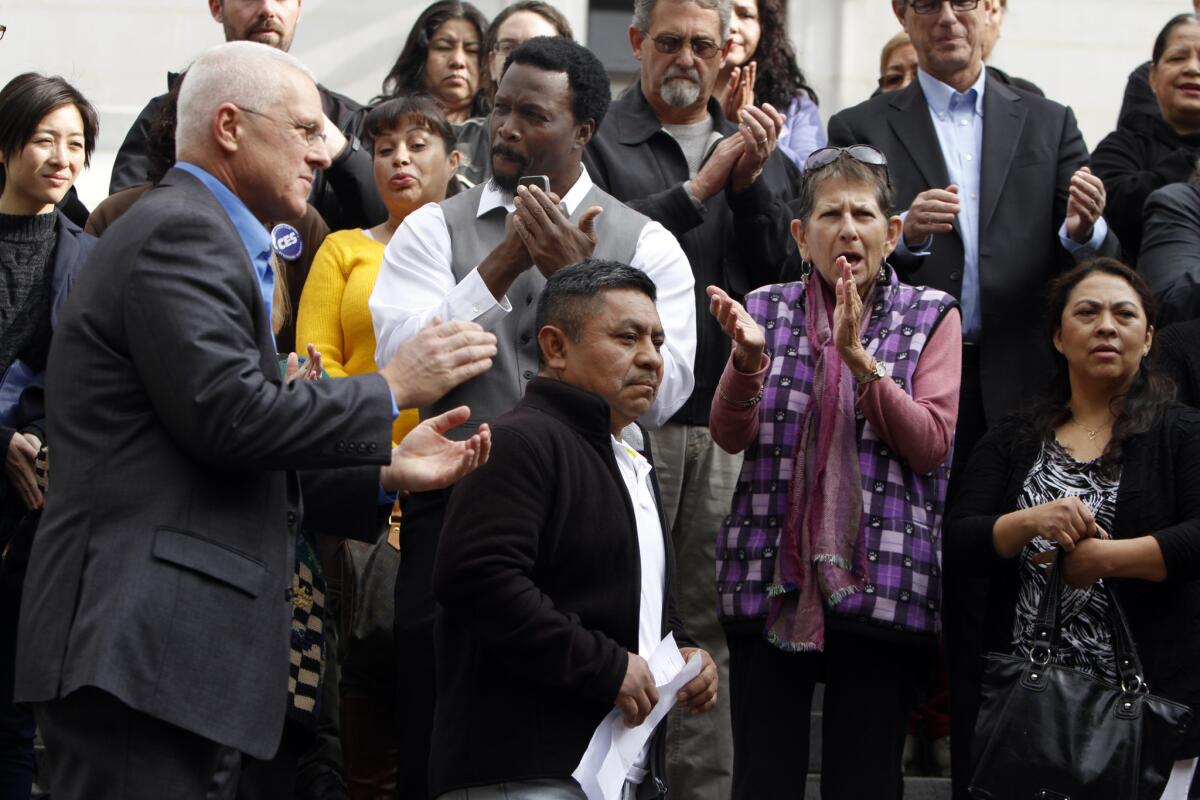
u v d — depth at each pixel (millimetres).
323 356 4969
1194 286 5102
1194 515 4297
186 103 3502
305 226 5312
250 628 3295
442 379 3418
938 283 5270
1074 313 4570
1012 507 4520
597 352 3707
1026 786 4125
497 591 3457
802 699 4305
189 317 3219
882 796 4188
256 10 5906
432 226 4590
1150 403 4477
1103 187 5453
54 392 3307
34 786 5172
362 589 4582
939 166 5457
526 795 3471
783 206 5301
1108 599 4289
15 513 4727
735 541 4375
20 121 4984
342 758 4754
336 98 6320
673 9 5477
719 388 4375
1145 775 4090
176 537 3229
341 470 3736
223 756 3484
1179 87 5816
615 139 5523
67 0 8195
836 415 4320
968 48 5516
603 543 3598
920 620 4207
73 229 5062
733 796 4340
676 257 4633
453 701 3572
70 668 3146
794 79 6633
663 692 3592
